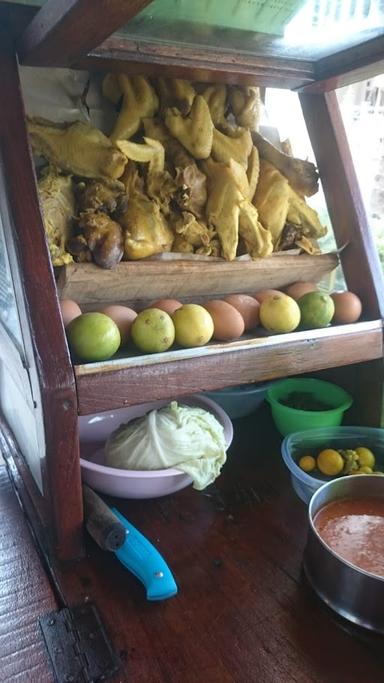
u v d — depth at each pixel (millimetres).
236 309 793
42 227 610
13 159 609
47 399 583
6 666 534
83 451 894
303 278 957
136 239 763
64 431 606
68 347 644
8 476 879
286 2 584
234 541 726
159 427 760
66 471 625
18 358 699
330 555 583
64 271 715
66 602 614
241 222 839
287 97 1057
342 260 945
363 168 1234
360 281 916
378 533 653
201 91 887
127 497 780
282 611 608
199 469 758
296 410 924
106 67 757
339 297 873
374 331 872
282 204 892
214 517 774
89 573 659
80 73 850
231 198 825
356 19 635
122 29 658
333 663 545
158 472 731
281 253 908
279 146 1048
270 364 772
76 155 764
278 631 581
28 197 608
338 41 719
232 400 1020
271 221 893
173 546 711
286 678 528
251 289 928
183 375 693
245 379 755
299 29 670
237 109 913
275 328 790
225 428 855
